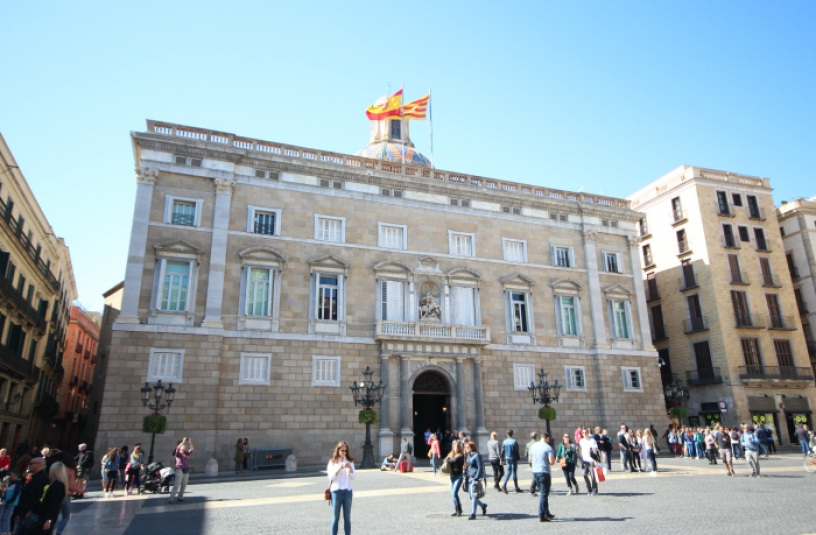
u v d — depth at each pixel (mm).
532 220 46969
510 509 18109
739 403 49656
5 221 35438
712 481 25125
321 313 38719
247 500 21406
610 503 19000
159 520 17438
